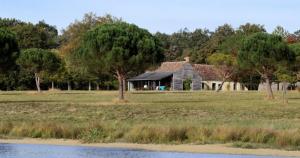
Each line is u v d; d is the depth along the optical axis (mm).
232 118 47812
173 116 50656
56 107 62844
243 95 108125
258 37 88250
